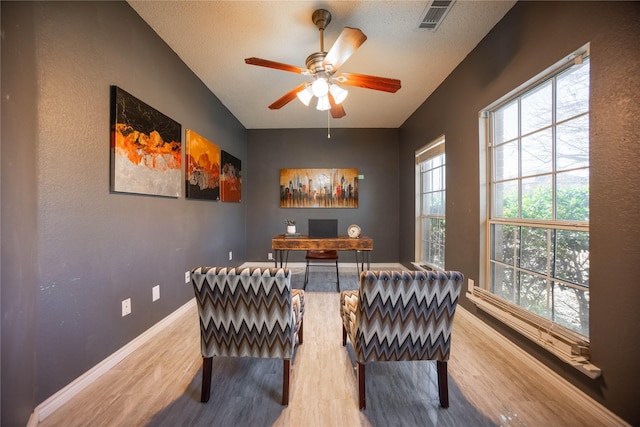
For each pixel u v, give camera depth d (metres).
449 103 2.88
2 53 1.09
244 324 1.39
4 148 1.09
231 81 3.09
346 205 4.94
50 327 1.34
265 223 4.97
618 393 1.23
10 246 1.12
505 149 2.14
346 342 2.08
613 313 1.25
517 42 1.87
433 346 1.37
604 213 1.30
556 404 1.42
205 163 3.12
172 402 1.44
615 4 1.24
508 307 1.95
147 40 2.10
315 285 3.72
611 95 1.26
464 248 2.57
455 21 2.07
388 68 2.76
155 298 2.21
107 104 1.71
